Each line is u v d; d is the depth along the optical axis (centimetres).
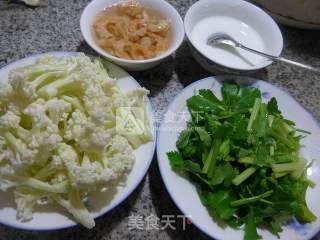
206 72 87
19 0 93
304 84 90
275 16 95
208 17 91
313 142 74
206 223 61
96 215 57
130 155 61
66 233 62
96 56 78
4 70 70
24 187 57
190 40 80
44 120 54
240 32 90
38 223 56
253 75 89
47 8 94
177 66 87
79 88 62
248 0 96
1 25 88
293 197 62
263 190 65
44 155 55
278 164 67
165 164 65
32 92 57
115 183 61
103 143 56
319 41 100
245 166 66
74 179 54
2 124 56
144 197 67
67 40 88
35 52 84
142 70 82
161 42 81
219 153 66
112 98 66
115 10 87
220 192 64
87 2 97
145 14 87
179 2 103
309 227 63
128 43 79
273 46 85
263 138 69
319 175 70
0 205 57
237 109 74
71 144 60
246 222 62
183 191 64
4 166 57
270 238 62
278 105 79
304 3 87
